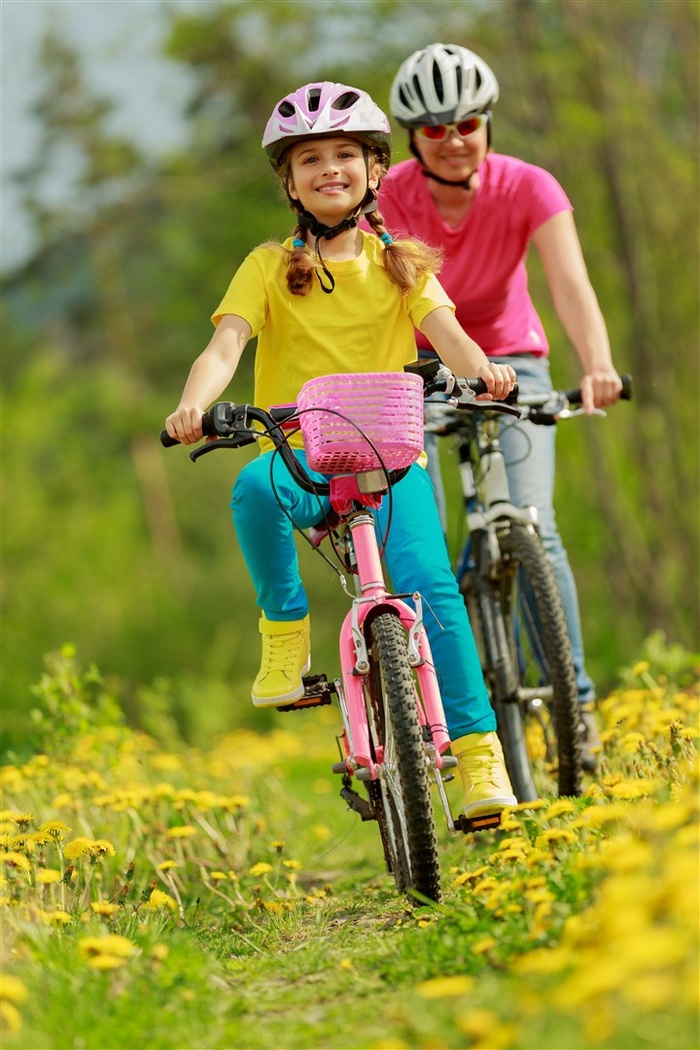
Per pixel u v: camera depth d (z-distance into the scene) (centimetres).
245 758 1441
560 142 2453
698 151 2427
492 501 877
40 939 597
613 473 2405
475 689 701
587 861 537
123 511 5031
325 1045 490
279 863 921
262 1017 538
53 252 5550
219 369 693
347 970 575
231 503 716
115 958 530
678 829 558
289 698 719
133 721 3550
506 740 848
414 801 626
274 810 1206
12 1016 499
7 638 3828
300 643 728
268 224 3534
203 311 4259
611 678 2347
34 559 4247
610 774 854
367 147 737
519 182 947
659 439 2423
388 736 657
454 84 902
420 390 630
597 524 2419
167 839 968
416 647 643
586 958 437
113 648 4334
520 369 971
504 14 2453
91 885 853
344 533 685
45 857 841
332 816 1249
